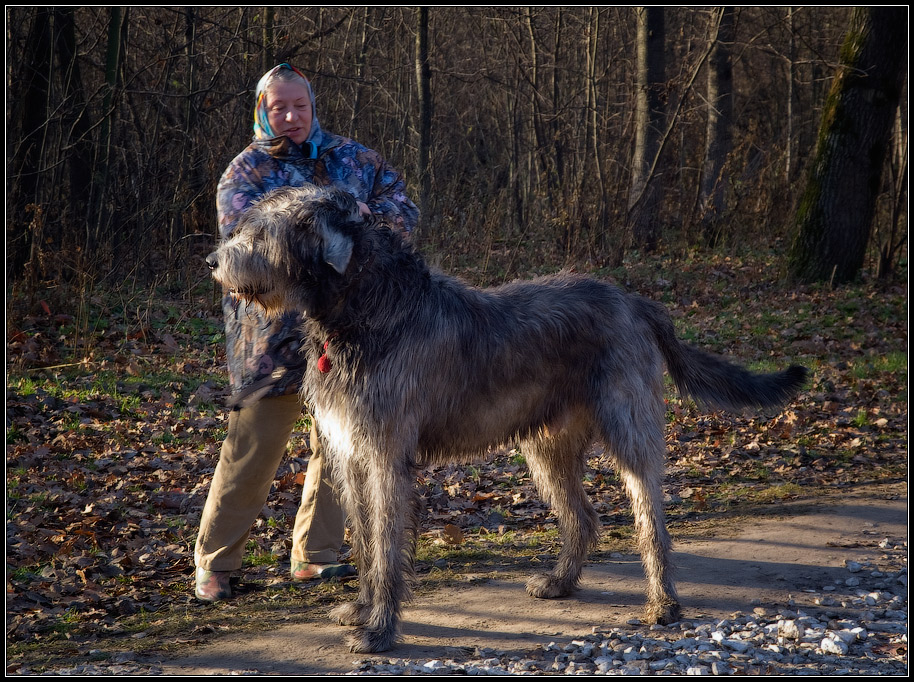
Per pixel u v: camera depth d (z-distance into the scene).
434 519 6.24
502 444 4.44
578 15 22.89
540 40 23.00
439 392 4.07
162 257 12.84
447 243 14.84
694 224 19.14
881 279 15.49
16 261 11.80
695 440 8.19
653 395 4.53
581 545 4.71
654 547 4.36
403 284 3.97
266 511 6.20
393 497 3.97
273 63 15.33
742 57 28.48
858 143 15.20
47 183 13.83
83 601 4.66
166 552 5.44
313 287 3.83
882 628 4.10
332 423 4.08
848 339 12.18
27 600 4.66
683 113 20.53
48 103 12.71
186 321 11.34
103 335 10.48
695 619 4.30
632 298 4.70
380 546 3.99
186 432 7.77
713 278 15.70
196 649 3.98
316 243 3.74
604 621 4.29
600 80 22.39
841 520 5.84
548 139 20.97
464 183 18.52
